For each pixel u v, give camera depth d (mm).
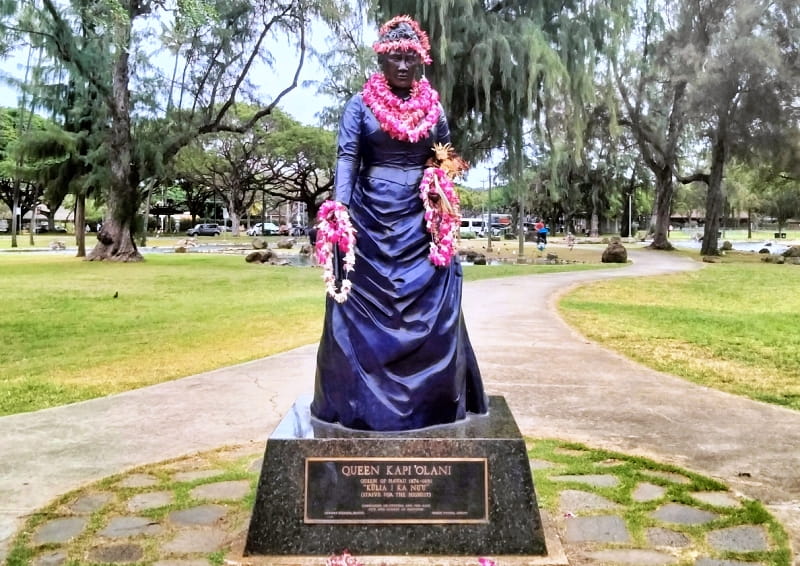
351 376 3188
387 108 3371
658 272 22219
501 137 24062
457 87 22859
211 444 4750
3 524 3467
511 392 6125
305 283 18359
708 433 4941
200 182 54156
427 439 3016
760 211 72812
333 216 3254
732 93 29156
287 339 9320
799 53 28250
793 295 15719
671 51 31203
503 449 3018
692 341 9070
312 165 46875
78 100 25703
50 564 3051
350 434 3080
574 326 10227
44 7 21438
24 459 4441
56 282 18078
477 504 3004
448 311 3312
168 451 4605
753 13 27516
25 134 25188
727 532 3352
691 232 78625
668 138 36281
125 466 4316
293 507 2998
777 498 3762
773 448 4602
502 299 13734
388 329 3203
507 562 2932
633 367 7258
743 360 7809
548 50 20703
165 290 16375
